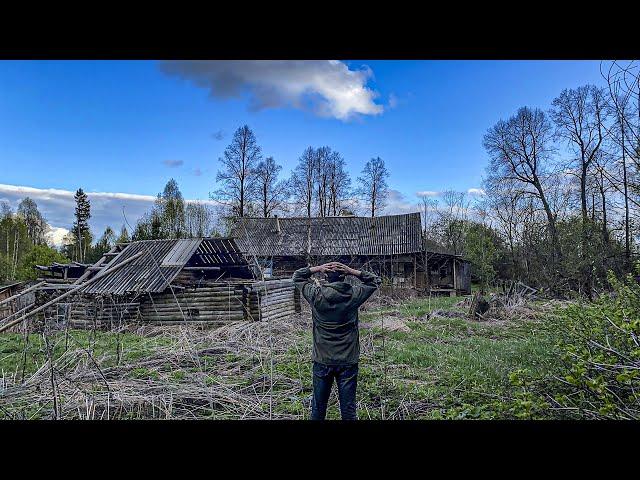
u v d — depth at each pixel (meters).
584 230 15.50
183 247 14.84
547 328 6.64
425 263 28.31
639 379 3.70
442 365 7.28
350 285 4.45
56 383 5.58
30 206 56.31
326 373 4.46
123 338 10.38
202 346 8.47
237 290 12.84
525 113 29.58
